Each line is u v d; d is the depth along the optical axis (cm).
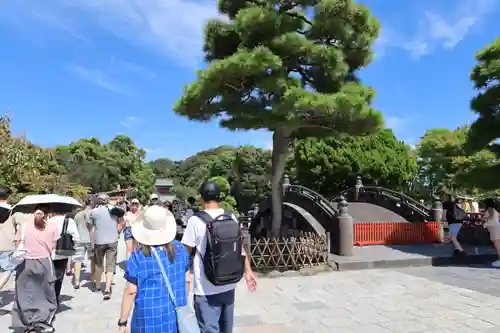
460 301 734
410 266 1122
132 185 4762
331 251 1272
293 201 1662
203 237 388
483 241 1417
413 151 2952
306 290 834
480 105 1288
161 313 312
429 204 2830
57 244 646
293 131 1287
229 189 3431
